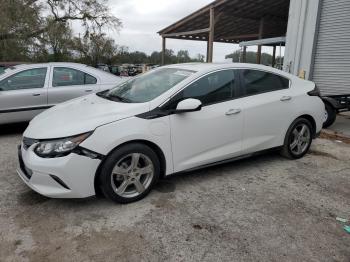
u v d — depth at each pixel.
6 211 3.37
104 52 27.19
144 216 3.31
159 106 3.65
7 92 6.08
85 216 3.30
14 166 4.63
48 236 2.95
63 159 3.14
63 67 6.70
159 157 3.72
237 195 3.82
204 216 3.34
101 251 2.76
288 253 2.78
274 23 22.00
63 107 4.12
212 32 18.69
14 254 2.70
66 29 21.67
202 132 3.91
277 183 4.20
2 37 19.30
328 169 4.76
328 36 9.94
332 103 7.49
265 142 4.61
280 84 4.83
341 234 3.08
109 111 3.56
